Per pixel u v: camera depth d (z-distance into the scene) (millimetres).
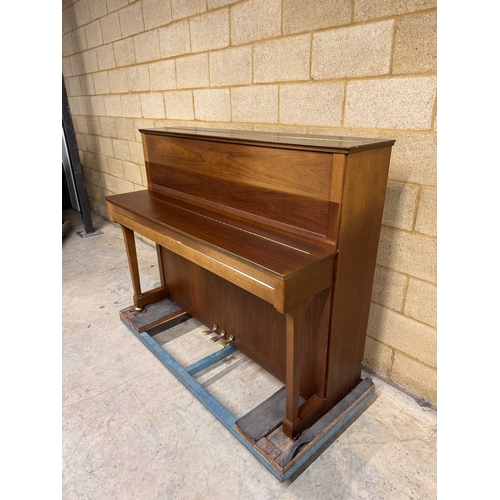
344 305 1333
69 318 2326
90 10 3041
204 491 1270
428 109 1291
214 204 1660
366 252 1330
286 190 1302
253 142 1352
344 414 1471
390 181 1475
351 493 1251
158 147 1919
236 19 1852
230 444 1447
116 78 3068
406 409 1590
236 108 2057
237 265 1195
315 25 1526
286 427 1342
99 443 1454
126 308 2281
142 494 1263
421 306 1521
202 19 2041
